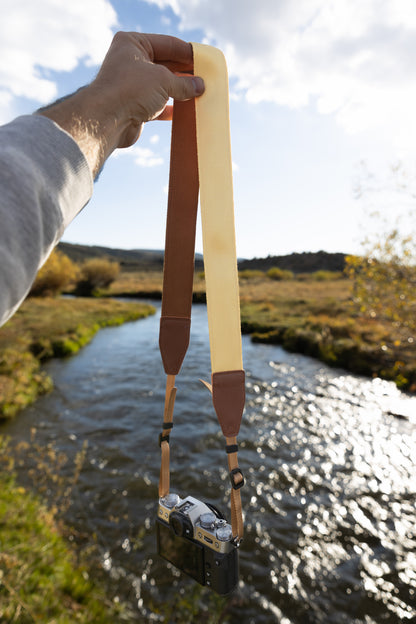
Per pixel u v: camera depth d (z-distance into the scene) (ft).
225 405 2.01
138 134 1.91
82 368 43.06
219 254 2.03
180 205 2.61
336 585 15.17
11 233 0.95
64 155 1.21
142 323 78.79
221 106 2.09
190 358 46.73
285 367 43.75
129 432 27.50
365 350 43.60
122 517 18.07
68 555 14.37
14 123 1.20
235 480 2.10
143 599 13.62
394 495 20.99
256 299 93.76
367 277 36.73
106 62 1.77
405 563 16.31
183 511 2.58
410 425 29.14
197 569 2.47
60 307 85.87
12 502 16.22
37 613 9.98
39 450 23.24
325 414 31.27
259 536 17.78
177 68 2.21
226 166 2.08
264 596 14.56
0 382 32.65
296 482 22.16
